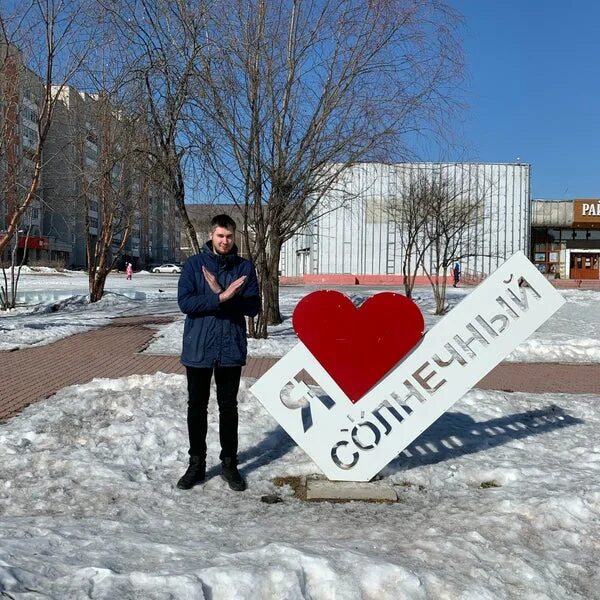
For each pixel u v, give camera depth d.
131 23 11.73
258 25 11.70
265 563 3.04
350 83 11.84
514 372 10.65
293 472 4.91
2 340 12.96
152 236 91.94
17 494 4.35
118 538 3.45
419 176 25.94
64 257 75.56
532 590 3.08
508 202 43.06
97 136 18.66
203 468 4.68
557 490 4.36
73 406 6.40
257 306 4.68
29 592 2.60
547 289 4.54
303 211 13.53
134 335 14.47
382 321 4.58
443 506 4.21
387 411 4.66
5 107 17.19
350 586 2.92
